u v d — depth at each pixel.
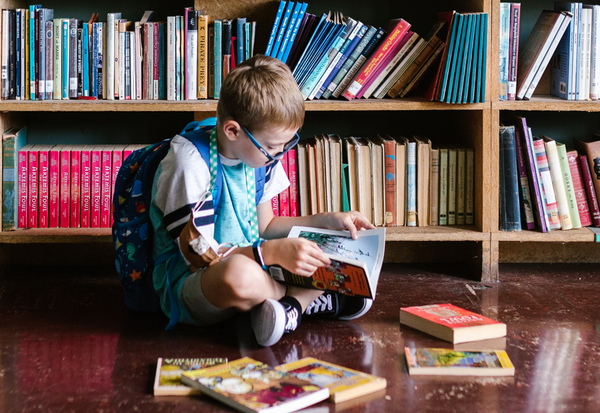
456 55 1.92
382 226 2.09
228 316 1.57
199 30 1.97
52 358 1.43
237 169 1.58
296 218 1.75
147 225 1.60
